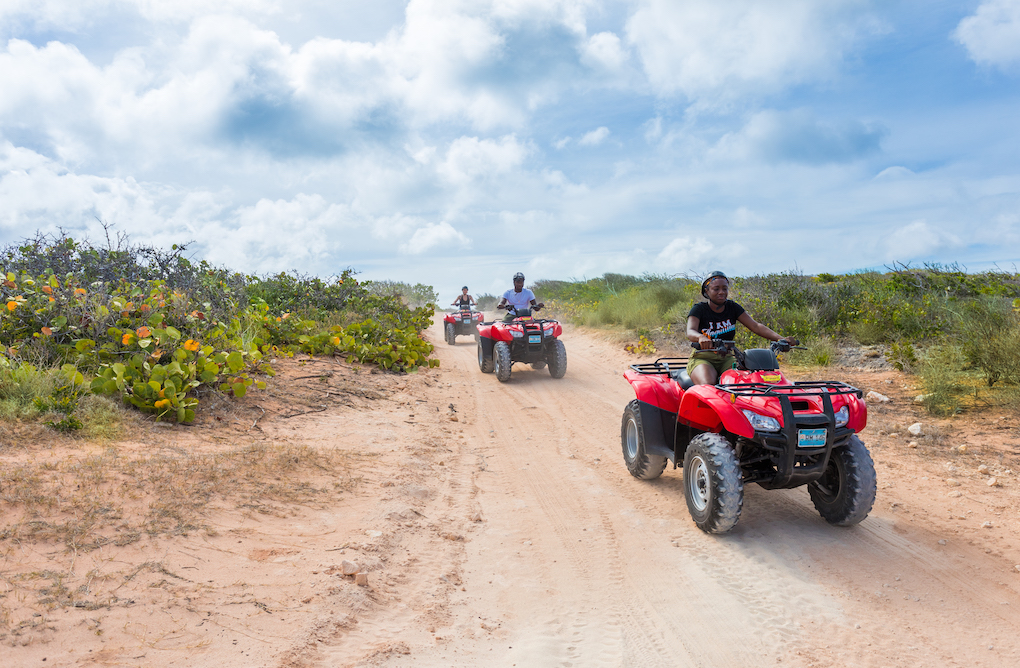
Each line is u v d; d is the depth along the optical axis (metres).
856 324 11.25
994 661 2.93
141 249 10.00
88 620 2.71
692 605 3.49
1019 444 5.82
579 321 18.72
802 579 3.74
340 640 2.92
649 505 5.01
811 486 4.68
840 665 2.93
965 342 8.41
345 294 15.63
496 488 5.47
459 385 10.47
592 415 8.32
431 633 3.12
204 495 4.12
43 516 3.44
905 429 6.51
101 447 4.69
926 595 3.54
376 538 4.05
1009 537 4.16
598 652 3.05
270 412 6.73
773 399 4.21
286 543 3.79
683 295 16.97
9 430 4.60
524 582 3.77
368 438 6.45
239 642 2.76
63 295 7.27
